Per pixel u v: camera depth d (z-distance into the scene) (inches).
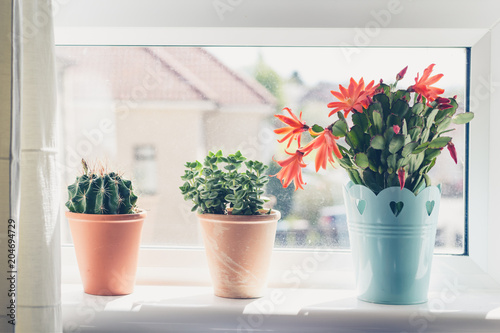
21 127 33.5
